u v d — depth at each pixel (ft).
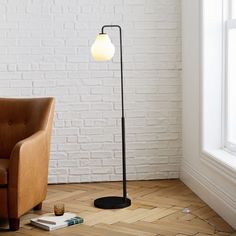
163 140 21.35
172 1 21.02
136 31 20.98
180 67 21.17
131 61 21.06
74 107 21.02
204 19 18.57
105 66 20.98
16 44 20.70
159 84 21.18
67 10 20.72
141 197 19.24
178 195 19.42
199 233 16.11
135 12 20.93
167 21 21.06
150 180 21.38
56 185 20.97
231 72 18.43
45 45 20.77
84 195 19.61
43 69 20.85
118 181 21.33
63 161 21.15
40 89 20.90
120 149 21.25
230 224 16.66
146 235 16.03
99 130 21.15
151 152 21.35
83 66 20.92
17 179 16.34
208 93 18.74
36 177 17.35
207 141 18.81
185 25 20.52
